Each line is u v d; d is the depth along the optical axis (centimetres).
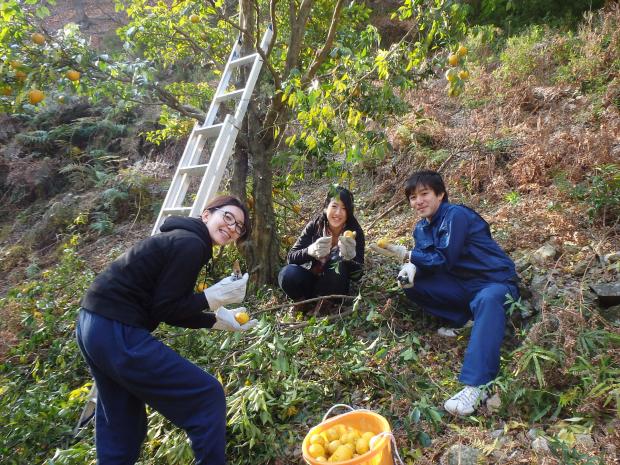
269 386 265
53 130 823
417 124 554
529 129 491
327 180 571
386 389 271
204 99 546
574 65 558
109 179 712
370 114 370
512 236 376
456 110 594
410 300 331
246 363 272
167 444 244
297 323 312
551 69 596
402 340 305
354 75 347
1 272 630
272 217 403
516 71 595
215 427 212
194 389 211
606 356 241
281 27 486
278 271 402
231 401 254
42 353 371
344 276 344
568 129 471
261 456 245
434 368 283
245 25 412
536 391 239
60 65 355
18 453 278
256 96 411
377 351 292
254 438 241
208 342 305
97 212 676
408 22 762
